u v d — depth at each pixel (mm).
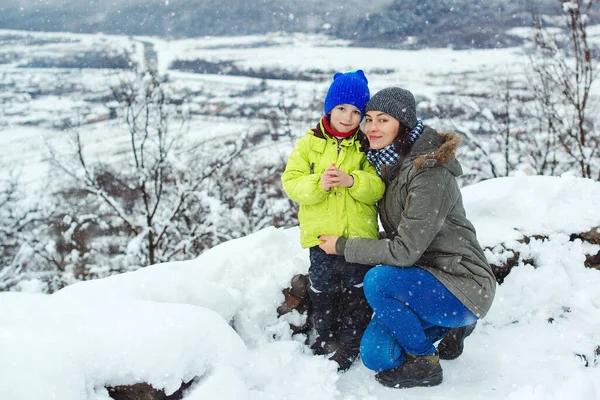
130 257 11594
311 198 2434
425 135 2365
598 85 10195
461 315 2311
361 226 2480
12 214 12016
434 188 2260
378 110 2361
